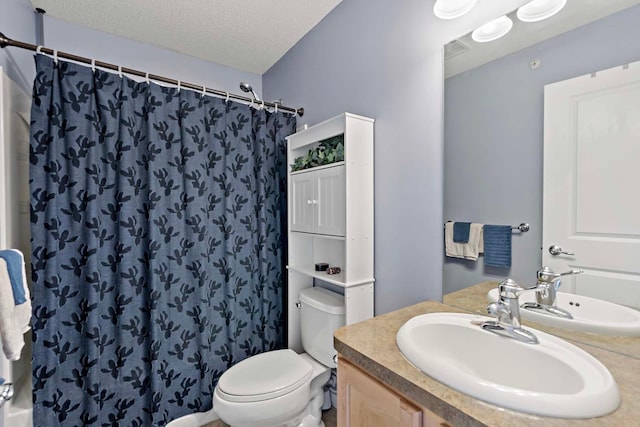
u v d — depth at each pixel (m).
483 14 1.09
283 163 2.11
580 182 0.88
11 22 1.43
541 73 0.96
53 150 1.39
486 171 1.10
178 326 1.68
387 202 1.46
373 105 1.53
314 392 1.66
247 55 2.27
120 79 1.55
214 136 1.83
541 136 0.96
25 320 0.88
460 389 0.66
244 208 1.95
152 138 1.62
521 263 1.02
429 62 1.27
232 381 1.43
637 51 0.78
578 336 0.88
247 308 1.95
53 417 1.38
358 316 1.48
